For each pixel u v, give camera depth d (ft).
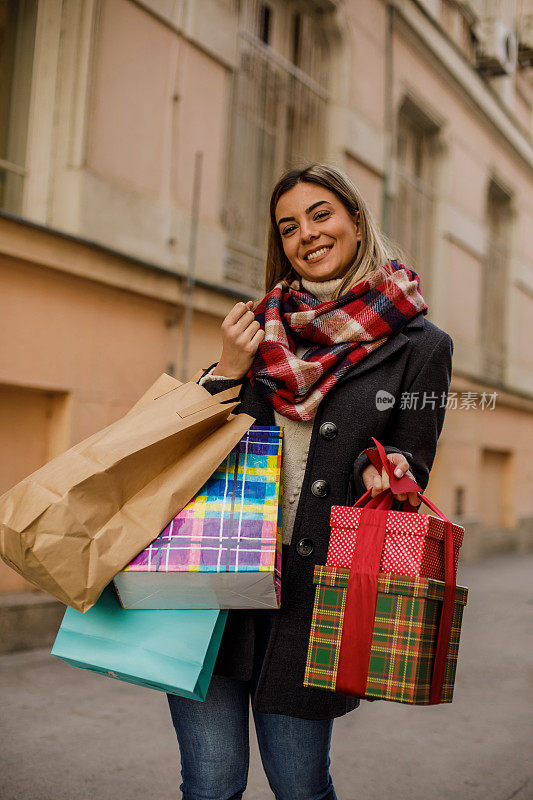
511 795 11.78
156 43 24.94
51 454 22.04
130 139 24.03
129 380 23.76
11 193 22.04
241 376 6.70
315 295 7.04
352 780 12.23
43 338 20.98
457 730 15.01
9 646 19.57
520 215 57.11
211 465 5.86
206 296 26.45
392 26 39.24
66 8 22.49
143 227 24.49
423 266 45.19
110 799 11.14
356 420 6.24
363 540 5.57
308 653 5.61
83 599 5.53
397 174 42.16
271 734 6.24
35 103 22.40
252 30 30.53
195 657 5.58
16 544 5.51
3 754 12.78
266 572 5.61
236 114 29.30
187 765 6.41
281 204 7.09
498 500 54.44
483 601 31.60
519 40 51.72
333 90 35.37
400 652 5.33
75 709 15.44
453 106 46.42
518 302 57.06
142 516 5.71
